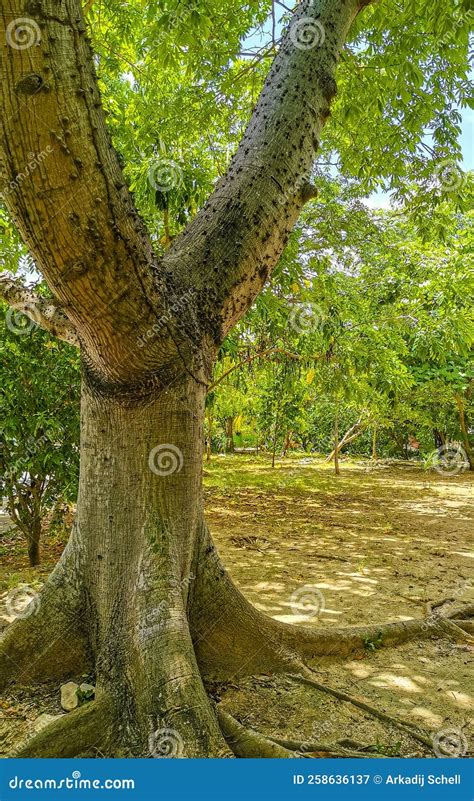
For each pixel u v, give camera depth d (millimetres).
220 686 3059
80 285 2084
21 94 1695
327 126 6398
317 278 8406
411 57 4855
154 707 2342
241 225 2920
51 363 5359
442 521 9320
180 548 2936
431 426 18828
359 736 2719
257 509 10086
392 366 10766
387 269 10469
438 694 3201
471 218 12875
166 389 2777
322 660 3521
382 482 15195
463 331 9352
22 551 6660
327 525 8680
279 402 16141
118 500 2898
